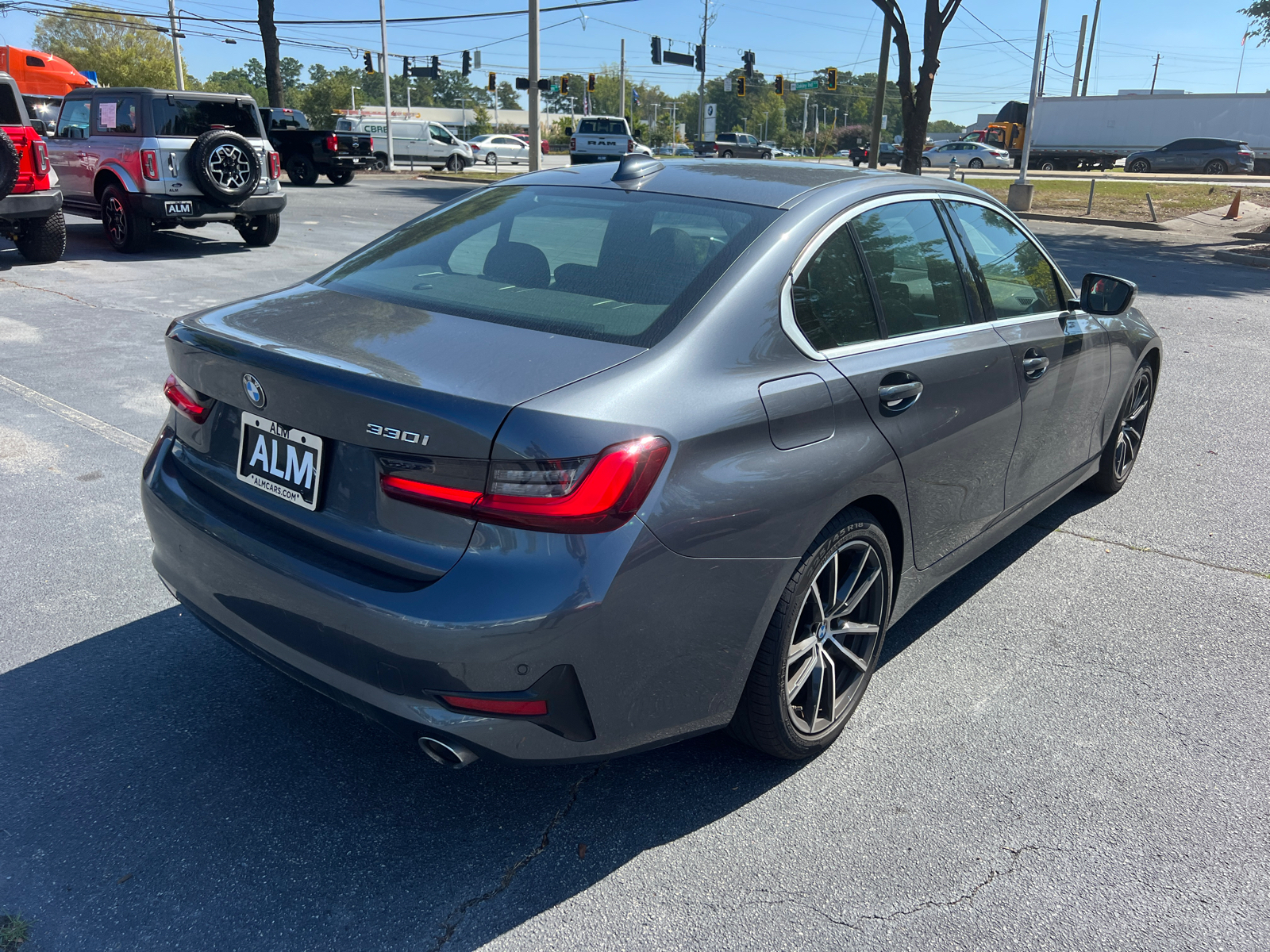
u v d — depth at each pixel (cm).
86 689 297
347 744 277
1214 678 332
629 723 219
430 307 251
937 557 318
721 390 223
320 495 221
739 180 293
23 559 379
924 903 227
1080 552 434
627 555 202
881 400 265
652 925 217
